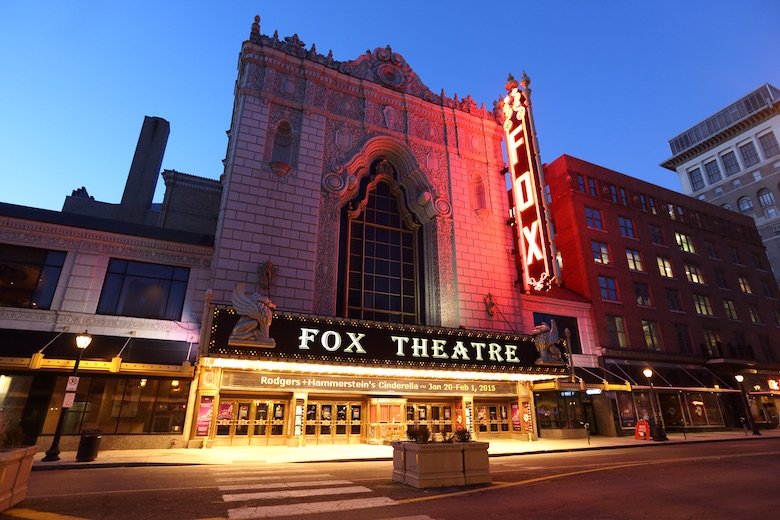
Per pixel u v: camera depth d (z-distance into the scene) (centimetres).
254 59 2466
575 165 3741
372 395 2166
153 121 3025
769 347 4225
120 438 1688
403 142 2712
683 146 8831
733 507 780
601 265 3422
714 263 4291
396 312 2477
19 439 799
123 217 2762
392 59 2956
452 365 2141
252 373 1939
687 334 3678
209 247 2097
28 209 1905
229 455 1588
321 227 2311
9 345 1631
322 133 2492
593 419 2995
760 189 7400
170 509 754
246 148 2264
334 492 915
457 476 1010
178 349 1869
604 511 750
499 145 3020
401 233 2667
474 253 2638
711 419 3378
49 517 688
